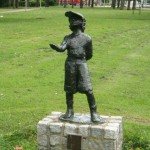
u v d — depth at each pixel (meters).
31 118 9.88
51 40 22.06
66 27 28.48
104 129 7.04
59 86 13.45
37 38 22.70
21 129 8.97
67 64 7.32
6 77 14.34
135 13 50.69
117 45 21.66
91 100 7.34
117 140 7.20
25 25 29.62
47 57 17.77
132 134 8.74
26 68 15.76
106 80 14.51
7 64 16.34
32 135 8.65
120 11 57.00
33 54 18.28
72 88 7.32
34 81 13.96
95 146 7.11
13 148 8.05
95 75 15.03
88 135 7.12
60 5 84.81
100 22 33.12
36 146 8.13
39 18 37.81
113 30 27.27
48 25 29.94
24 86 13.35
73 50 7.27
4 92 12.57
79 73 7.27
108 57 18.34
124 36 24.83
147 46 21.94
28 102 11.49
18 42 21.16
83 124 7.24
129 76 15.24
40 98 11.95
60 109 10.78
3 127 9.24
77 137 7.16
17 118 9.85
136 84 14.08
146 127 9.40
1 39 22.03
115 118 7.69
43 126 7.29
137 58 18.47
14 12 49.12
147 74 15.73
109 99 12.07
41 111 10.52
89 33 25.17
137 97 12.48
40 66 16.06
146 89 13.48
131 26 30.25
